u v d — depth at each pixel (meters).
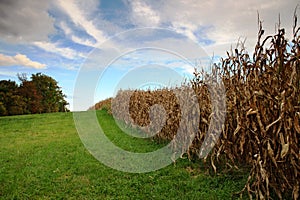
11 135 10.24
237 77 3.86
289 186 2.95
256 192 3.06
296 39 2.86
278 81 2.96
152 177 4.39
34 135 10.12
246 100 3.45
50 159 5.97
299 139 2.90
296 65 2.83
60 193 3.81
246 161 4.08
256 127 3.29
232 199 3.34
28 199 3.64
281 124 2.83
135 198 3.54
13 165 5.52
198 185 3.87
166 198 3.49
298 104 2.81
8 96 27.45
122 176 4.53
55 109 37.66
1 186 4.17
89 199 3.56
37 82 36.22
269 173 3.11
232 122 4.08
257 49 3.24
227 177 4.06
